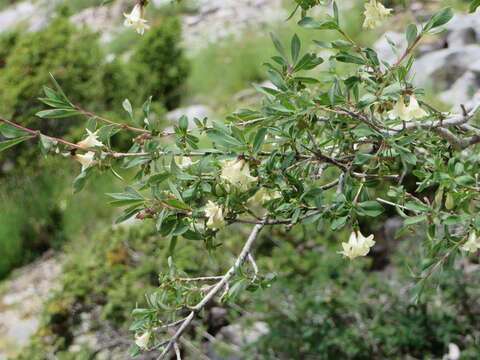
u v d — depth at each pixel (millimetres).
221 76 9781
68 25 8805
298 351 3740
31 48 8359
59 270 7176
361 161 1475
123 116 8453
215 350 3982
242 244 4363
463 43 7027
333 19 1411
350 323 3727
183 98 9492
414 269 3371
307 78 1488
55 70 8289
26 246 7852
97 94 8656
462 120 1625
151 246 4398
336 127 1552
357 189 1544
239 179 1385
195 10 13242
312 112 1406
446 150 1786
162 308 1567
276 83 1375
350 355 3598
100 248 4508
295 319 3764
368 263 4016
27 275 7348
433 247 1546
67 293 4098
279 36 10047
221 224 1473
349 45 1442
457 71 6672
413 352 3602
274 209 1557
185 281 1677
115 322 3994
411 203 1524
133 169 7777
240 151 1396
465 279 3539
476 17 7281
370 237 1525
